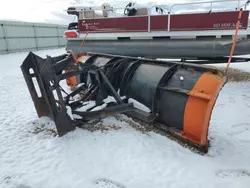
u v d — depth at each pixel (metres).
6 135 3.45
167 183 2.30
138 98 3.64
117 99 3.56
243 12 5.30
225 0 5.54
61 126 3.26
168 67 3.40
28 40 19.48
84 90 4.73
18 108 4.75
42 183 2.36
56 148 2.99
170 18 6.09
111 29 7.12
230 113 4.19
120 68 4.08
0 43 17.02
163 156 2.75
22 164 2.70
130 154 2.81
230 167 2.53
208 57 6.42
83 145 3.05
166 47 6.43
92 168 2.57
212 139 3.16
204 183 2.29
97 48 7.65
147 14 6.82
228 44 5.64
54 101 3.16
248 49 5.59
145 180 2.35
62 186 2.31
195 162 2.62
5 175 2.51
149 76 3.51
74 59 3.47
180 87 3.00
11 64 12.66
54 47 22.77
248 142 3.09
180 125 3.02
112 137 3.23
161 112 3.27
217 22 5.59
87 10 7.69
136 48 6.91
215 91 2.57
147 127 3.49
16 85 7.12
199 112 2.71
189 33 5.96
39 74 3.18
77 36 7.96
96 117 3.34
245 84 6.35
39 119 3.83
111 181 2.36
